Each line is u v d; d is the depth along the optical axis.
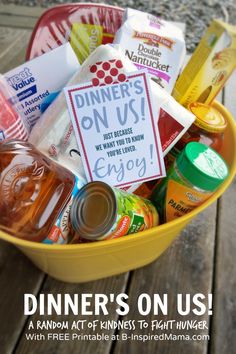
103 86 0.66
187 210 0.71
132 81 0.67
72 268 0.73
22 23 1.61
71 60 0.75
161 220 0.74
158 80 0.77
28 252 0.70
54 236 0.65
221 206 0.93
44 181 0.65
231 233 0.89
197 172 0.66
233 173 0.71
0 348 0.73
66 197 0.66
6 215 0.63
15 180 0.63
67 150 0.70
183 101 0.79
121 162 0.70
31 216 0.64
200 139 0.76
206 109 0.77
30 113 0.77
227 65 0.75
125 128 0.69
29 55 0.83
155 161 0.71
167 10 1.98
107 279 0.82
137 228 0.68
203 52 0.76
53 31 0.83
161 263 0.84
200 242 0.87
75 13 0.82
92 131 0.68
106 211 0.64
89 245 0.61
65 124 0.70
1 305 0.78
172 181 0.70
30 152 0.66
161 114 0.71
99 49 0.67
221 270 0.83
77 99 0.66
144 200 0.72
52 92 0.76
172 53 0.77
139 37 0.75
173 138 0.73
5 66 1.24
